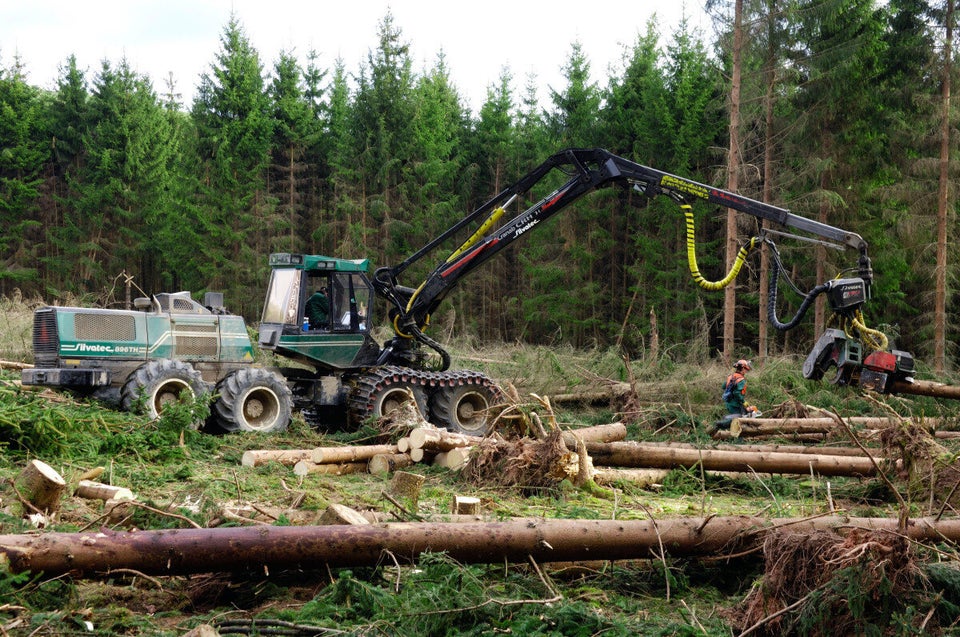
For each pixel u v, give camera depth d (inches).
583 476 385.7
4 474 323.3
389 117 1667.1
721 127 1421.0
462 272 583.2
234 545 205.3
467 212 1815.9
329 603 205.9
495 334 1736.0
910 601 191.3
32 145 1849.2
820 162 1048.2
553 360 677.3
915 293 1286.9
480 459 390.0
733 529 242.2
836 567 191.8
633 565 257.0
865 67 1092.5
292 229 1701.5
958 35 1069.8
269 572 214.1
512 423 426.3
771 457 413.4
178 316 526.3
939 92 1081.4
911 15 1088.8
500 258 1748.3
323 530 214.4
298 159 1813.5
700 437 511.2
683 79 1435.8
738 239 1100.5
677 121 1448.1
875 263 1121.4
